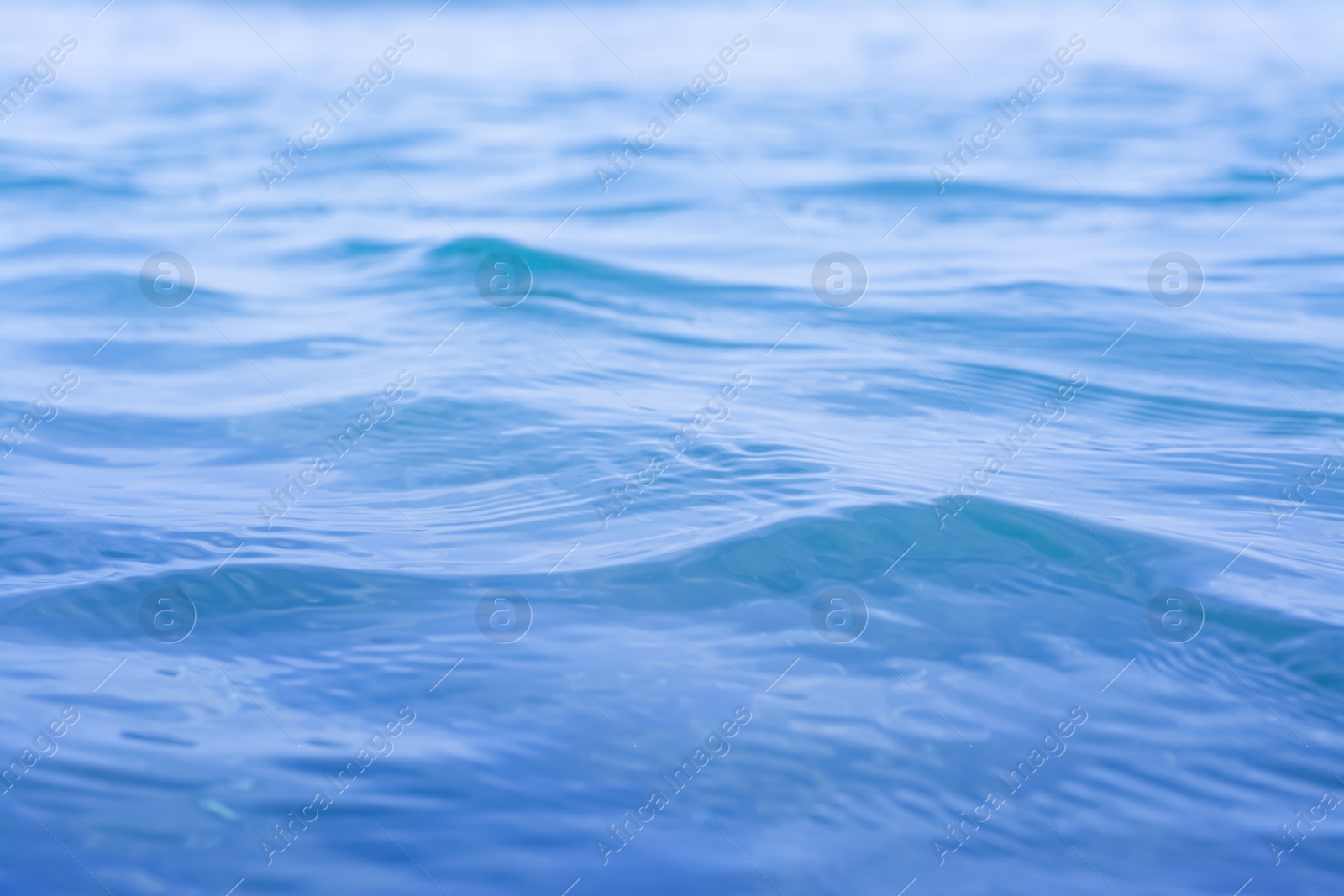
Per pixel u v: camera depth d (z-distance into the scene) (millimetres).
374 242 7895
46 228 8047
